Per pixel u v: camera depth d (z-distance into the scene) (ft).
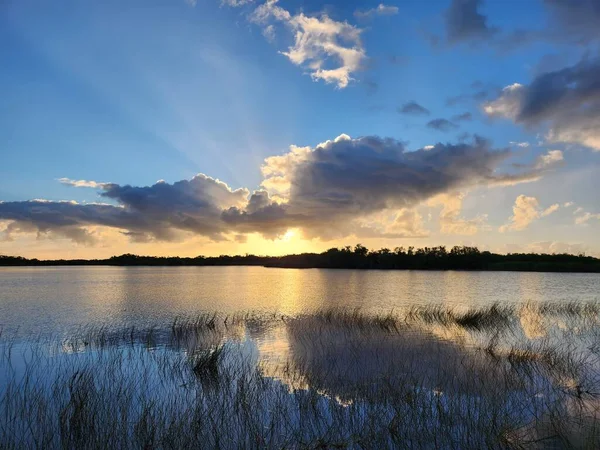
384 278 311.47
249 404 35.73
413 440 29.09
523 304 116.06
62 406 35.99
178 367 50.08
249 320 89.04
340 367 48.49
